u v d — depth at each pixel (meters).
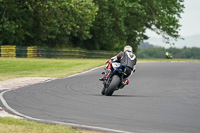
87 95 51.28
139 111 39.41
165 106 42.88
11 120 31.70
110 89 50.28
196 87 62.97
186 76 84.00
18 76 79.56
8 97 48.50
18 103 43.78
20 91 54.75
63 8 179.50
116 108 41.06
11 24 165.88
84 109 40.19
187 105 43.75
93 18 191.12
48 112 38.31
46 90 56.28
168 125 32.69
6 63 119.25
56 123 32.19
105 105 42.97
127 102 45.47
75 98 48.22
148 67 114.00
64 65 115.94
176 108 41.56
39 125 30.58
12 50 165.25
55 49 185.38
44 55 177.00
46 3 171.88
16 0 169.75
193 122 34.09
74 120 34.44
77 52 195.12
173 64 132.50
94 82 69.19
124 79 51.59
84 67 107.50
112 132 29.44
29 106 41.81
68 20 182.50
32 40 194.25
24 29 184.88
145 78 78.94
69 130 28.94
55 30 189.25
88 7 184.50
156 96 51.56
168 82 71.06
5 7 169.25
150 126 32.19
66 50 190.88
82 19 185.88
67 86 62.09
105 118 35.53
